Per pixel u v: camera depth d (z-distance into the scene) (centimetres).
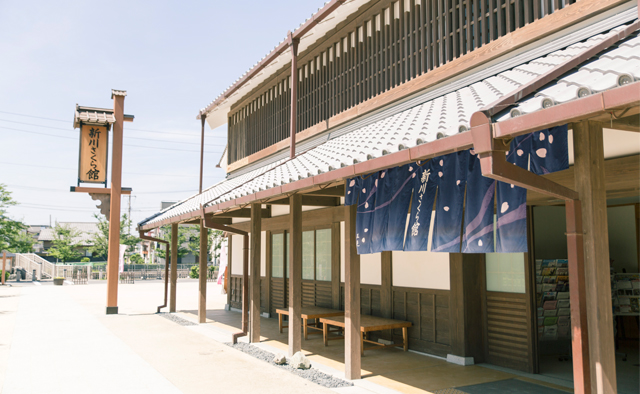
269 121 1273
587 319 332
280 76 1212
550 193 335
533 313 648
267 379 633
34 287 2758
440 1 744
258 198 721
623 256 880
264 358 768
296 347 749
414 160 430
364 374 650
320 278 1097
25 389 594
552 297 689
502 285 697
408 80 796
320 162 652
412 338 806
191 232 4872
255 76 1217
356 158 506
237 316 1345
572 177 500
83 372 680
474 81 669
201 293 1209
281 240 1291
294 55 919
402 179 557
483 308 718
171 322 1216
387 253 866
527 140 409
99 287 2777
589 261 332
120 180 1444
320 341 913
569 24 555
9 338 973
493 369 673
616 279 798
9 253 3356
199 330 1077
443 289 752
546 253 743
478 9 684
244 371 680
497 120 316
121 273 3438
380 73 866
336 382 613
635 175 447
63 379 641
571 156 500
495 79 602
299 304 759
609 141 478
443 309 748
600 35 519
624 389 569
